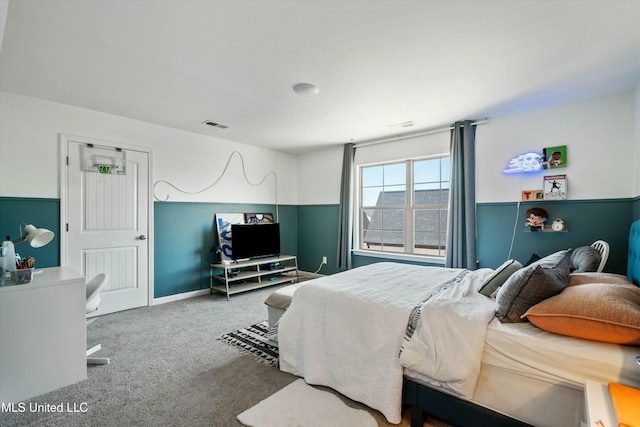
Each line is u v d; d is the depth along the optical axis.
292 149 5.21
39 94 2.78
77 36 1.84
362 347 1.71
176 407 1.71
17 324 1.72
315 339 1.94
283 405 1.70
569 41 1.88
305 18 1.66
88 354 2.32
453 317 1.50
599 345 1.21
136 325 2.99
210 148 4.32
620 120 2.70
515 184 3.25
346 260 4.71
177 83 2.52
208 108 3.13
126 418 1.62
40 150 2.91
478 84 2.53
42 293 1.81
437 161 4.05
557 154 2.98
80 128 3.14
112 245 3.39
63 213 3.04
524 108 3.10
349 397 1.72
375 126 3.75
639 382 1.06
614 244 2.71
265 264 4.82
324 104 3.00
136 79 2.45
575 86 2.56
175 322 3.08
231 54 2.05
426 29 1.76
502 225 3.33
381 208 4.62
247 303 3.76
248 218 4.79
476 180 3.51
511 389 1.31
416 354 1.49
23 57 2.10
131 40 1.89
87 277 3.20
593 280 1.69
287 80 2.45
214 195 4.38
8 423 1.58
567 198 2.95
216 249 4.29
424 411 1.52
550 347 1.24
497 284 1.84
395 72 2.31
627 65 2.19
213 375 2.05
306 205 5.49
